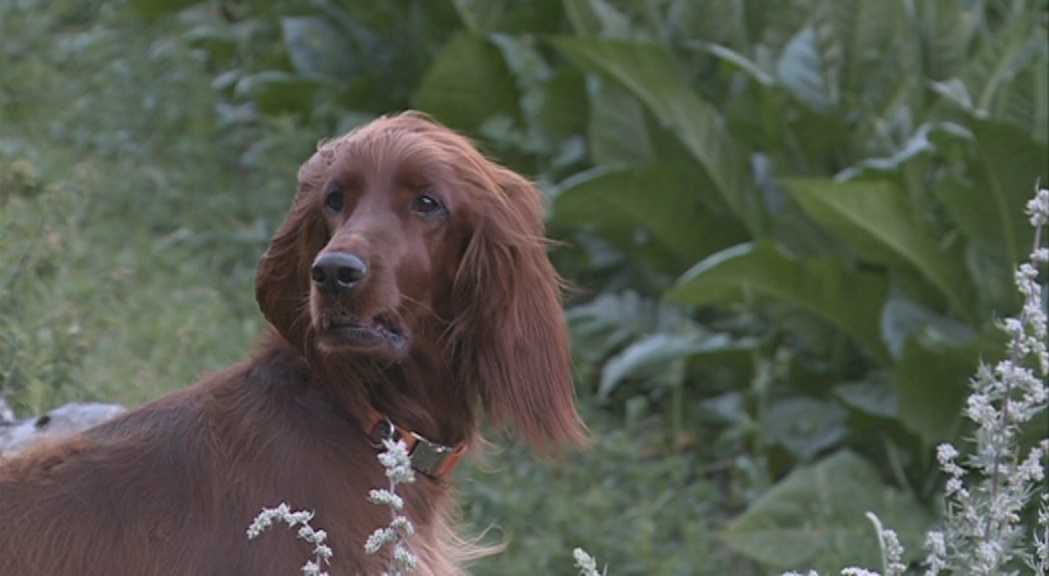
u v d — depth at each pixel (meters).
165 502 5.27
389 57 15.16
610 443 11.06
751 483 10.80
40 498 5.29
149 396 8.73
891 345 10.46
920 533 10.17
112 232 13.34
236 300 12.59
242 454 5.33
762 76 11.38
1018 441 9.10
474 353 5.63
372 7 15.08
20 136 15.02
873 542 10.05
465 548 6.09
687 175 11.86
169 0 16.92
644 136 12.66
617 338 12.32
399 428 5.59
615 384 12.50
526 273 5.65
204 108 15.41
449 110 13.60
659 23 12.81
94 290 11.04
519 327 5.62
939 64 11.41
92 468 5.35
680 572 9.97
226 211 14.00
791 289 10.99
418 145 5.44
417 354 5.55
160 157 15.18
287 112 14.98
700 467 11.46
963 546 5.12
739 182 11.87
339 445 5.45
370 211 5.35
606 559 10.12
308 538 4.70
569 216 12.12
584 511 10.46
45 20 17.44
